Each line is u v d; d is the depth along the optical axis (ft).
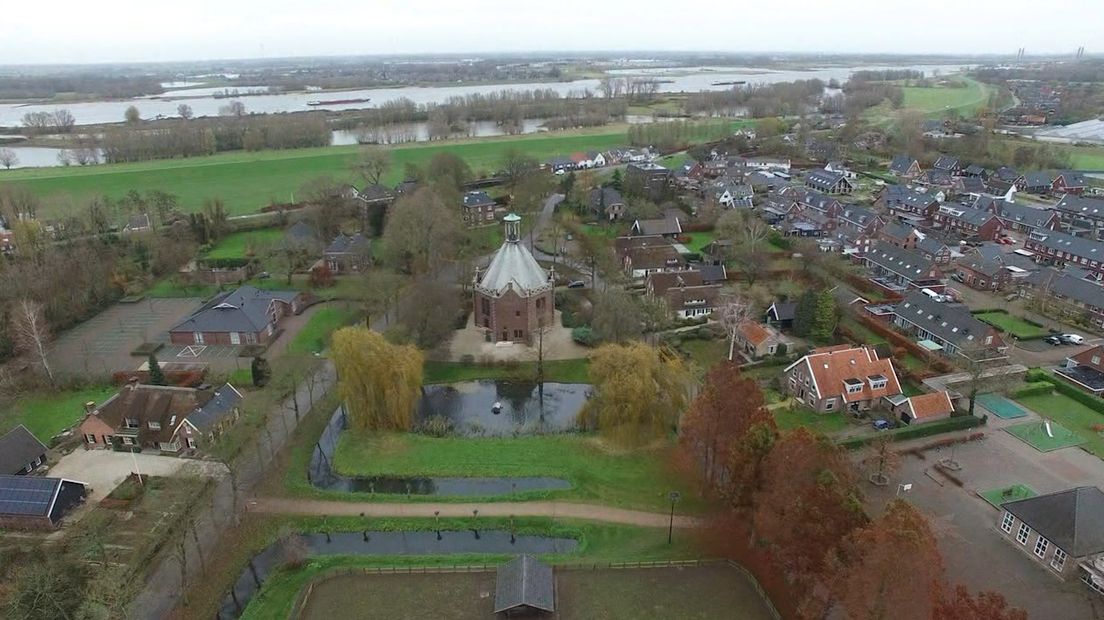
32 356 353.72
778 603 198.59
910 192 638.94
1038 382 321.52
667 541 227.20
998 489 247.70
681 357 355.15
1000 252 458.09
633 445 279.69
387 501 250.57
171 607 201.26
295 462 272.51
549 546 230.07
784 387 321.32
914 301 387.34
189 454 274.57
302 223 533.55
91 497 247.50
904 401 291.99
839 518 176.55
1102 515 208.74
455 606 200.85
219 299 409.28
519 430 300.61
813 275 459.32
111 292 442.91
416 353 301.43
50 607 181.06
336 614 198.70
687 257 504.02
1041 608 195.11
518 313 367.86
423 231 452.35
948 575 207.00
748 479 209.56
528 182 632.79
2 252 481.05
